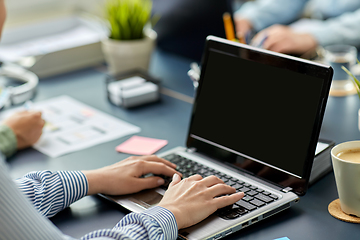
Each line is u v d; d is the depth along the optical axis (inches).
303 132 32.5
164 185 34.6
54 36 74.8
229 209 30.2
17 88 58.4
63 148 44.3
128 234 26.4
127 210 32.7
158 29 69.8
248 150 35.9
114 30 60.6
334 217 30.5
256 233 29.2
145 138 45.5
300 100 33.0
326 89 31.4
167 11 65.7
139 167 35.0
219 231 27.9
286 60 34.2
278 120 34.3
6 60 64.9
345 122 45.4
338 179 29.5
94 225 31.0
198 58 65.3
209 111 39.6
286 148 33.5
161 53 72.4
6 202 22.2
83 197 34.6
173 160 38.6
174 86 59.8
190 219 28.4
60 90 60.4
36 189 32.2
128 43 59.5
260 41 61.7
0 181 22.2
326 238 28.3
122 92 53.7
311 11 99.3
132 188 33.8
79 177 33.3
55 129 48.6
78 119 50.9
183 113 51.5
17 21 83.3
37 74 65.6
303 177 32.2
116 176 34.0
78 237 29.7
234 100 37.7
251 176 35.1
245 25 82.7
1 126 43.6
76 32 75.9
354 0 86.1
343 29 71.4
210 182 31.9
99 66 69.6
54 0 86.4
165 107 53.4
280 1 91.4
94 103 55.6
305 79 32.9
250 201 31.1
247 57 37.1
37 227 23.4
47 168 40.5
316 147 33.4
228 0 54.8
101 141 45.4
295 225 29.9
